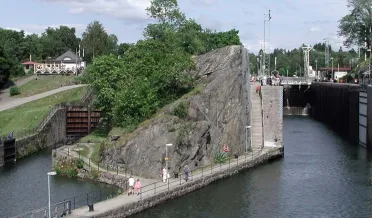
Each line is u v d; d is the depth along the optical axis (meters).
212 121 74.94
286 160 81.88
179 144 66.50
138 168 65.00
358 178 69.19
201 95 74.19
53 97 119.88
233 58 80.62
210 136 73.38
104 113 99.75
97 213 47.25
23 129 95.75
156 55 87.62
